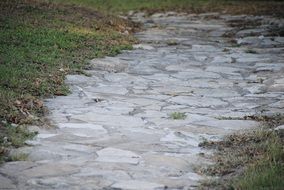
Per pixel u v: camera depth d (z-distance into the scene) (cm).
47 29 1850
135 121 1041
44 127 973
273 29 2414
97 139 923
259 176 734
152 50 1886
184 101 1218
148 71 1537
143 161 829
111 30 2152
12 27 1791
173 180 762
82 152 859
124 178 761
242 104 1198
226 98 1255
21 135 911
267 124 1023
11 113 994
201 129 1002
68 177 758
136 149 882
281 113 1106
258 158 830
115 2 3531
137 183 745
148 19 2883
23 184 731
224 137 951
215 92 1314
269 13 3064
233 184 733
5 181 737
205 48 1961
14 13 2027
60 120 1023
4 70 1252
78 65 1487
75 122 1016
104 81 1384
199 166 815
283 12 3081
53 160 820
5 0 2212
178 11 3259
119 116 1070
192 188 737
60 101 1159
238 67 1622
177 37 2222
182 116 1075
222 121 1055
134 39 2069
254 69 1590
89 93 1249
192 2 3731
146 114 1095
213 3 3691
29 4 2250
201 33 2358
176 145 911
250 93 1306
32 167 790
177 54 1822
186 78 1464
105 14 2558
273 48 1967
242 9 3316
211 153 877
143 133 967
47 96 1184
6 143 872
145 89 1324
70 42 1728
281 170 758
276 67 1602
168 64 1647
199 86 1376
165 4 3588
